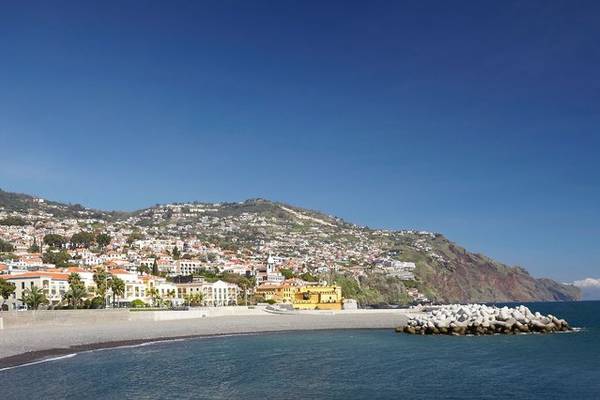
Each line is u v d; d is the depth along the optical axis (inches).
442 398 1903.3
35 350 3088.1
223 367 2549.2
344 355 2984.7
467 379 2246.6
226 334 4338.1
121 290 6683.1
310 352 3122.5
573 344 3464.6
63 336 3602.4
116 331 3986.2
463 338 3914.9
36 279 7116.1
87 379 2220.7
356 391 2012.8
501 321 4266.7
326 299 7632.9
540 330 4256.9
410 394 1964.8
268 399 1881.2
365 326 4960.6
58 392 1967.3
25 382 2149.4
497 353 3058.6
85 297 6850.4
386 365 2618.1
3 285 6491.1
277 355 2984.7
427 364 2647.6
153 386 2089.1
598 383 2151.8
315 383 2162.9
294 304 7549.2
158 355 2984.7
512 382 2182.6
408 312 6033.5
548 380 2223.2
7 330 3833.7
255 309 6215.6
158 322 4726.9
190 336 4099.4
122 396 1914.4
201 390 2021.4
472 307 4643.2
